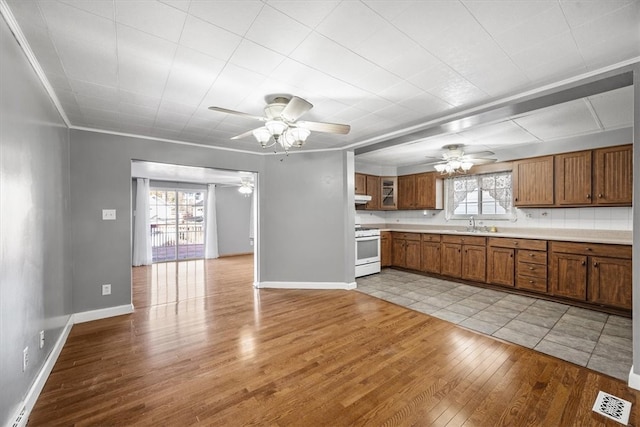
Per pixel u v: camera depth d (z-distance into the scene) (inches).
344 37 68.2
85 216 129.6
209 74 85.5
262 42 69.9
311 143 169.0
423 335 111.3
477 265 185.0
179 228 314.5
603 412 67.9
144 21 61.6
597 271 137.8
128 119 122.3
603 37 68.4
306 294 168.7
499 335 110.9
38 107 81.2
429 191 230.1
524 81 90.8
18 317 64.5
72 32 64.8
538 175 170.2
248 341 106.9
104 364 90.6
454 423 64.9
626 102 110.1
